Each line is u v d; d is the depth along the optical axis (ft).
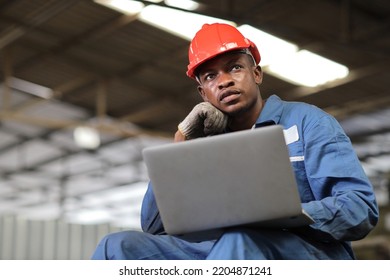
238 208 5.95
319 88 37.83
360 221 6.56
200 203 6.06
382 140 45.44
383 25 30.76
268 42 32.14
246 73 7.68
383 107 40.78
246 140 5.79
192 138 7.65
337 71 36.09
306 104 7.60
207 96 7.79
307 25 31.63
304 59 34.45
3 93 42.37
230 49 7.64
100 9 32.76
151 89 42.09
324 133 7.16
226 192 5.94
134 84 41.39
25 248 31.32
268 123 7.59
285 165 5.75
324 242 6.86
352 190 6.78
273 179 5.79
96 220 65.10
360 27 31.37
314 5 29.84
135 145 50.11
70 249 32.01
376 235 27.89
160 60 37.70
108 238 6.87
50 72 40.42
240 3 30.22
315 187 7.10
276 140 5.72
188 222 6.16
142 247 6.93
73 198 60.70
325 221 6.48
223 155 5.87
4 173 54.29
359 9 30.35
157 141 49.21
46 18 33.76
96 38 35.99
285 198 5.81
